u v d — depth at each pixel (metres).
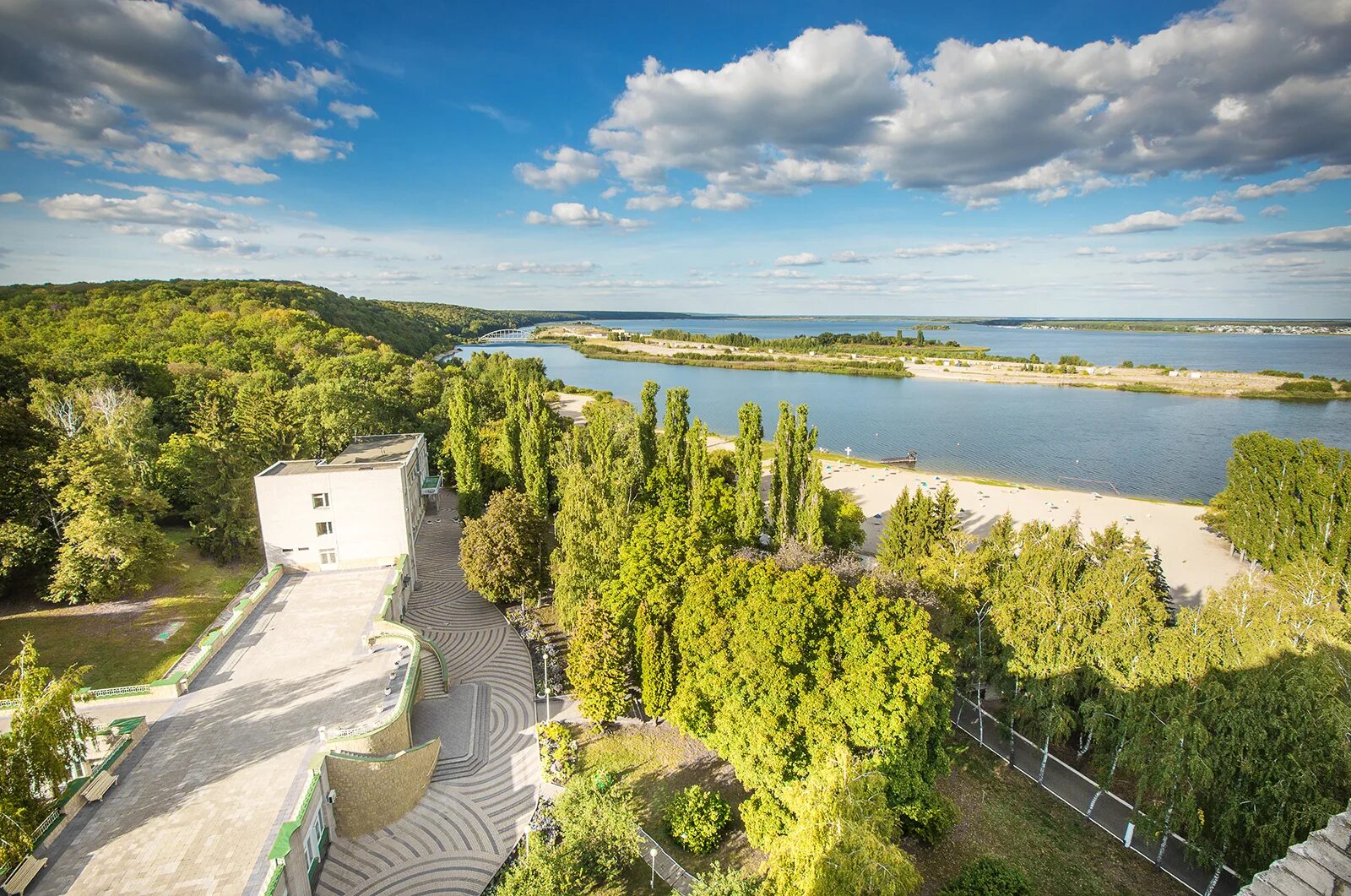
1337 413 187.25
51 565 55.47
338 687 42.31
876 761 33.16
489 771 41.44
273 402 81.94
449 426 115.38
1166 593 63.06
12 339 124.19
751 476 73.62
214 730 37.50
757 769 36.50
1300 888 19.58
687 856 36.28
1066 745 48.38
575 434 94.19
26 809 26.88
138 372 100.19
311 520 61.09
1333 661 33.94
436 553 77.75
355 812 35.12
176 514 75.38
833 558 59.38
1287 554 74.12
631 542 52.53
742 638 38.09
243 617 51.44
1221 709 34.53
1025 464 140.50
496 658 55.44
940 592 51.09
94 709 39.34
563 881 30.58
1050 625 44.00
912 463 140.38
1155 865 36.94
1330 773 30.38
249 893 26.56
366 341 185.75
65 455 53.81
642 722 48.06
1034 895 33.53
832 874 26.03
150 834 29.45
